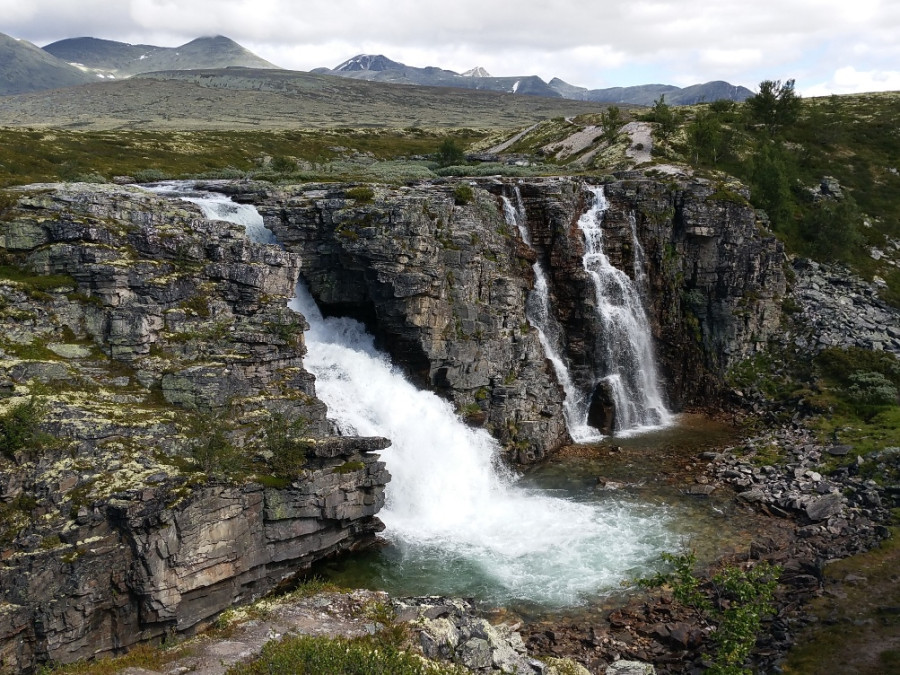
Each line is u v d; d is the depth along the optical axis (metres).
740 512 44.75
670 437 60.84
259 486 33.56
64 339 34.84
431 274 51.12
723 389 69.00
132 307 36.00
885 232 86.81
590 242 67.06
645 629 31.75
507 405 55.00
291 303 53.38
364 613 28.91
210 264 39.97
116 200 40.81
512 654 27.27
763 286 72.00
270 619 28.39
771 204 81.00
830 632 30.92
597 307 64.31
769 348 71.19
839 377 64.12
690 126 103.31
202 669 24.47
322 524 36.75
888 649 29.47
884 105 124.12
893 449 48.78
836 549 38.66
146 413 32.72
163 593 29.50
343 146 143.38
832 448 51.38
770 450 54.00
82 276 36.12
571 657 29.84
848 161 101.31
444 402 52.53
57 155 89.69
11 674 25.88
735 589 28.28
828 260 80.00
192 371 35.41
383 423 47.03
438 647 26.14
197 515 30.69
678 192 71.12
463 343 53.25
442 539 41.44
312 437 37.66
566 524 43.34
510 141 136.38
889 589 34.31
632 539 41.22
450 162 109.00
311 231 53.25
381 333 53.12
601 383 63.69
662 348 70.75
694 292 71.56
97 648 28.34
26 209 38.22
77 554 27.36
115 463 29.67
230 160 113.75
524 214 64.50
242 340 38.69
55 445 28.64
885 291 76.19
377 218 50.16
